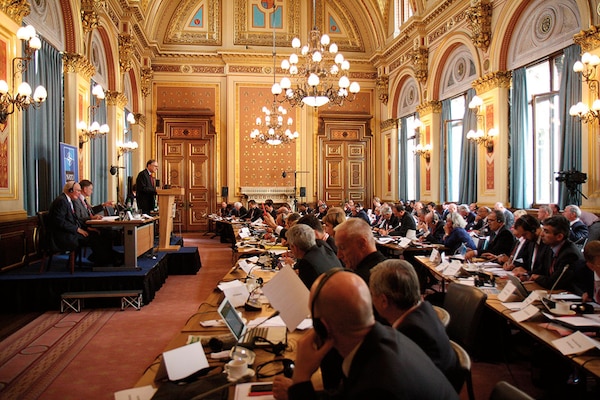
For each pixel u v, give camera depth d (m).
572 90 7.42
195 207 15.40
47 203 7.25
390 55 14.80
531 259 4.70
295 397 1.46
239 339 2.32
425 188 12.70
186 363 1.98
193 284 7.49
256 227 9.91
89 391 3.41
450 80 11.55
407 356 1.37
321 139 15.85
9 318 5.34
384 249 8.35
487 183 9.79
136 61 13.54
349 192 15.95
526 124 8.83
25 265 6.48
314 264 3.14
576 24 7.42
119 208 8.39
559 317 2.81
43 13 7.12
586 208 7.07
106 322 5.23
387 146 15.48
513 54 9.07
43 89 5.48
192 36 15.30
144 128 14.85
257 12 15.54
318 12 15.84
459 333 2.95
